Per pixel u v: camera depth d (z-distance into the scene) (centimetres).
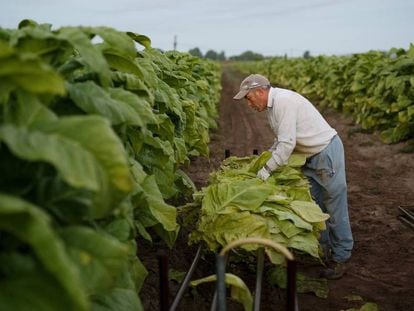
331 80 1592
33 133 182
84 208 207
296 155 486
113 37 273
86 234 197
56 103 254
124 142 320
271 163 459
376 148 1077
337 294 446
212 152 1104
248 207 379
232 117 1731
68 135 185
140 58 423
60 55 262
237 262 463
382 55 1466
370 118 1203
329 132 482
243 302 316
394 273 489
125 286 268
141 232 329
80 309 148
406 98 989
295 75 2512
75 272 155
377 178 858
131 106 288
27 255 179
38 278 168
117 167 185
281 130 461
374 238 581
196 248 507
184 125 528
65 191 209
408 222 618
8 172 207
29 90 201
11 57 177
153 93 405
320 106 1834
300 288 447
